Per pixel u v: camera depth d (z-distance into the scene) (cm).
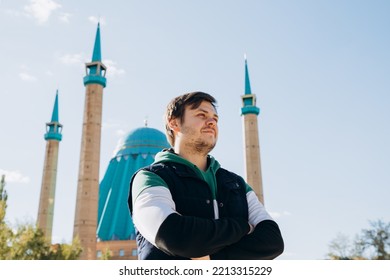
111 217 7944
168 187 205
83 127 6109
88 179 5753
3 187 2848
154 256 190
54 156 7569
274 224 223
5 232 2766
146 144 9031
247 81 7662
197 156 231
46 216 7100
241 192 237
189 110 234
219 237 186
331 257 3747
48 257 3028
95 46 6688
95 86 6297
